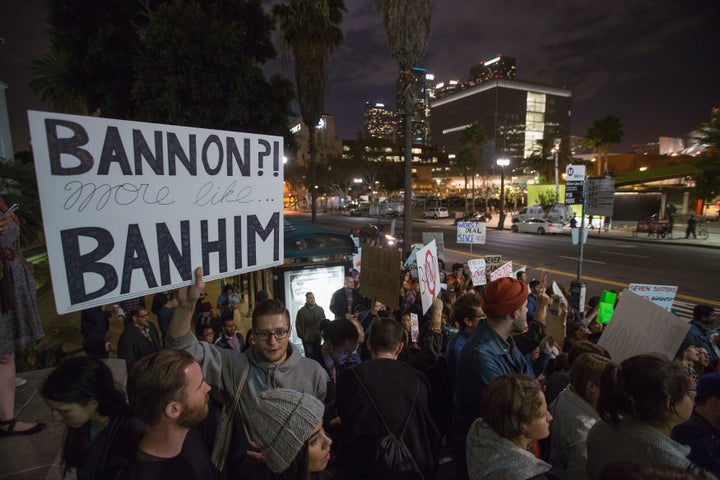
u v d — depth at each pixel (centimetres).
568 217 3328
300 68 1934
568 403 230
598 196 977
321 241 846
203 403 145
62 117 183
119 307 752
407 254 1088
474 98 19388
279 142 261
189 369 142
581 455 214
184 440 152
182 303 215
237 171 244
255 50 1457
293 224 941
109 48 1251
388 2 905
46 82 2067
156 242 215
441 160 14538
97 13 1220
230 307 841
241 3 1388
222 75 1201
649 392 170
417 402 217
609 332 369
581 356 231
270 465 137
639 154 6462
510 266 758
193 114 1180
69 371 158
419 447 211
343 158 7081
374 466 201
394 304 446
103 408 163
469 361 245
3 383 266
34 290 280
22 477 236
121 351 529
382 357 236
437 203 7250
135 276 209
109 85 1311
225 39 1183
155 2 1299
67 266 189
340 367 343
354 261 931
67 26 1251
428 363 317
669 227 2661
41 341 807
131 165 204
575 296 970
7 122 2472
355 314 685
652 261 1886
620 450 174
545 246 2477
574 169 989
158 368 137
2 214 237
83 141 189
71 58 1312
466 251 2317
